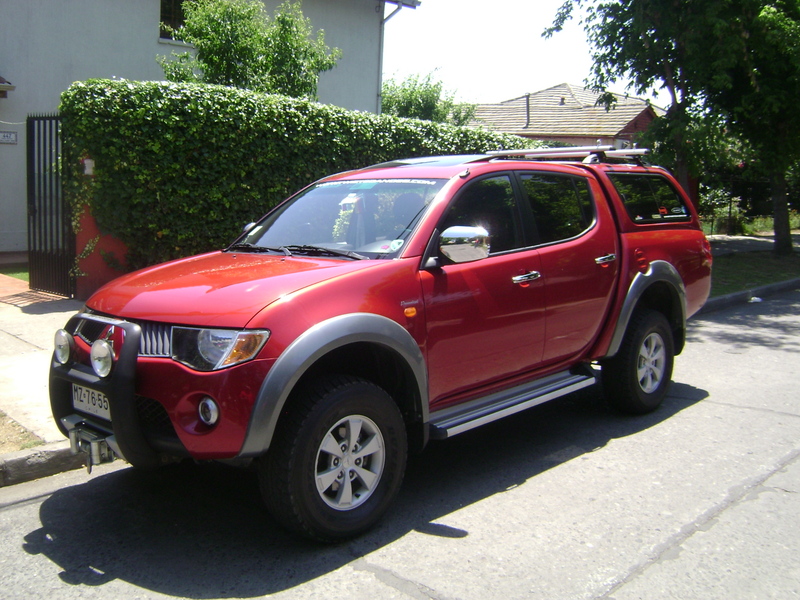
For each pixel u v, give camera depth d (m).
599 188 5.20
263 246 4.55
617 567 3.25
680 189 6.09
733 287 11.66
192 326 3.22
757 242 18.58
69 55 13.29
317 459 3.29
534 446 4.88
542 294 4.44
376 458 3.56
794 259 15.20
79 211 8.67
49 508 3.92
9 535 3.60
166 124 8.52
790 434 5.06
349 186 4.65
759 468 4.43
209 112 8.79
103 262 8.85
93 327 3.57
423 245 3.89
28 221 9.68
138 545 3.49
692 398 6.00
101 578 3.18
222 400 3.08
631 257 5.14
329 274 3.54
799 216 25.86
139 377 3.26
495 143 13.01
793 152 14.95
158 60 12.44
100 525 3.71
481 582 3.13
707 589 3.07
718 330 8.95
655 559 3.33
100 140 8.30
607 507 3.89
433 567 3.26
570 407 5.77
